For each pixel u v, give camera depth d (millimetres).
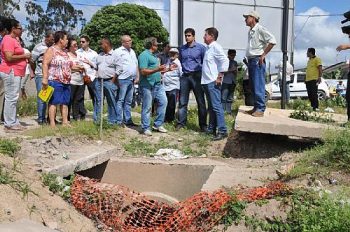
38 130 8562
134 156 8625
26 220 4930
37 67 10422
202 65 9625
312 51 14250
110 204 5906
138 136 9758
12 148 6766
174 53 11516
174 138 9781
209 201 5457
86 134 8914
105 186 6188
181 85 10430
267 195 5523
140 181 8148
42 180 5996
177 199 7980
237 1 13141
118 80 10266
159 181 8055
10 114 8805
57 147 7781
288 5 13516
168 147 9133
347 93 9227
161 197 7840
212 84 9336
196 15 12680
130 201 5973
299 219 5047
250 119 8383
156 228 5535
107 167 8258
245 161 8328
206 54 9406
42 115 10523
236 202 5367
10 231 4477
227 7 13055
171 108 11523
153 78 9812
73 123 9875
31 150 7148
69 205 5719
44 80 8680
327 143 7102
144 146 9117
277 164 7742
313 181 6051
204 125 10406
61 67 8969
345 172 6195
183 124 10602
